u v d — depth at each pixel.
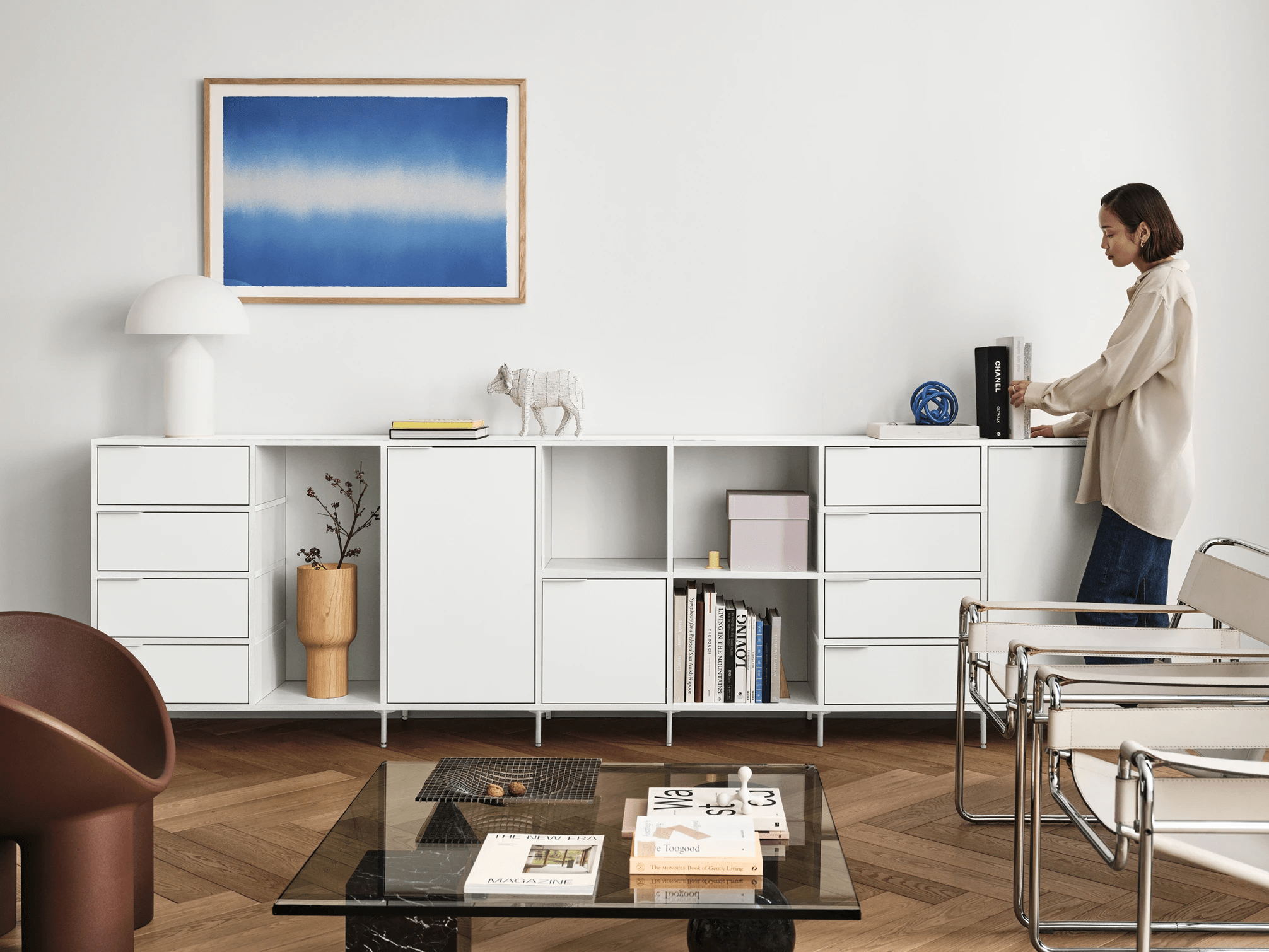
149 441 3.41
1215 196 3.77
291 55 3.75
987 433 3.56
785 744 3.57
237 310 3.50
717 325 3.79
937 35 3.75
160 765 2.10
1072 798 2.98
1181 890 2.41
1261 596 2.34
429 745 3.55
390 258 3.77
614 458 3.82
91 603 3.52
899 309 3.79
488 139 3.75
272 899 2.35
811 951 2.12
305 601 3.49
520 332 3.79
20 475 3.79
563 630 3.46
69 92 3.75
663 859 1.77
